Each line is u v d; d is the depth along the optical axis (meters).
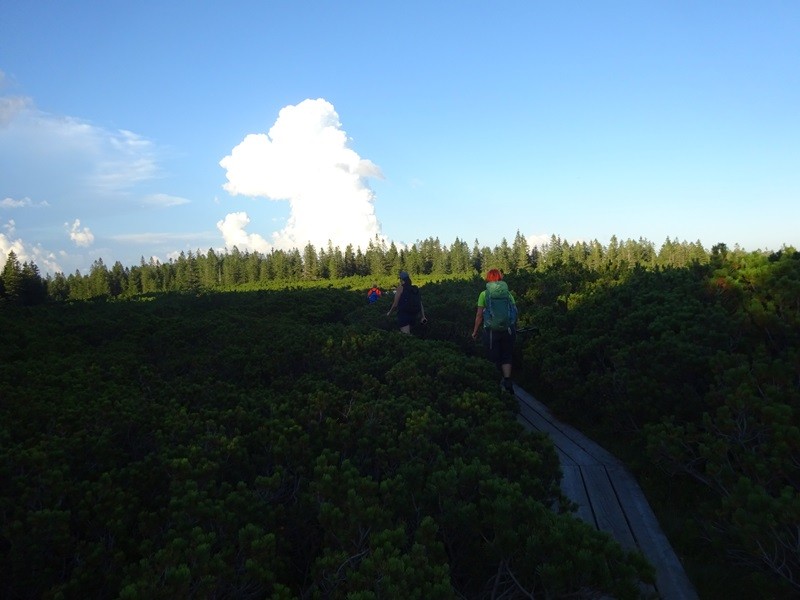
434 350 7.91
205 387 6.12
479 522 3.08
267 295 17.17
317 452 4.42
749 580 3.53
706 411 4.90
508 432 4.68
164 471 3.74
